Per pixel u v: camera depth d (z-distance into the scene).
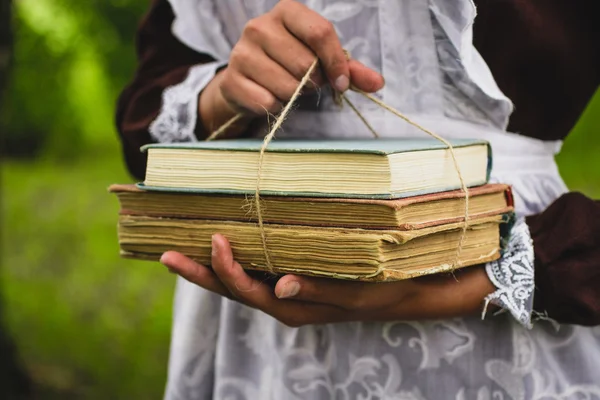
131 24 4.00
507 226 0.90
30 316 3.76
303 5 0.93
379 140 0.92
